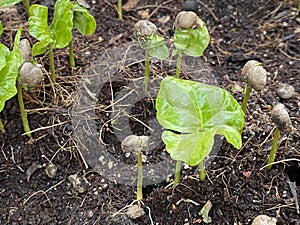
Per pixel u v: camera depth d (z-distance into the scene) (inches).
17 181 10.8
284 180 10.5
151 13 14.7
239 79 12.9
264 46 13.9
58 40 11.3
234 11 14.9
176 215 10.1
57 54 12.8
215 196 10.3
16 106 11.6
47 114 11.5
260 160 10.8
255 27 14.5
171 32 14.1
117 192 10.5
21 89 10.7
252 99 12.1
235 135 9.0
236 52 13.8
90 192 10.6
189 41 11.0
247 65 9.9
